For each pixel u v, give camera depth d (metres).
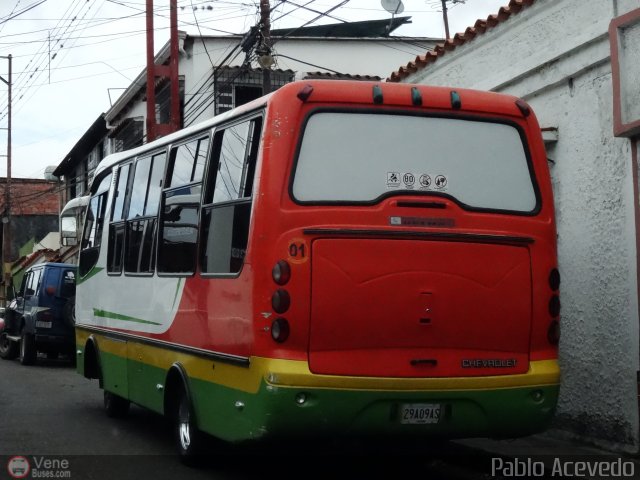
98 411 11.82
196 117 24.53
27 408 12.06
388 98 6.78
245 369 6.57
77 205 14.32
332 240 6.40
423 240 6.57
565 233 9.20
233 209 7.05
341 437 6.49
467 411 6.64
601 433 8.52
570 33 9.09
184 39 25.08
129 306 9.74
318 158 6.57
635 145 8.14
